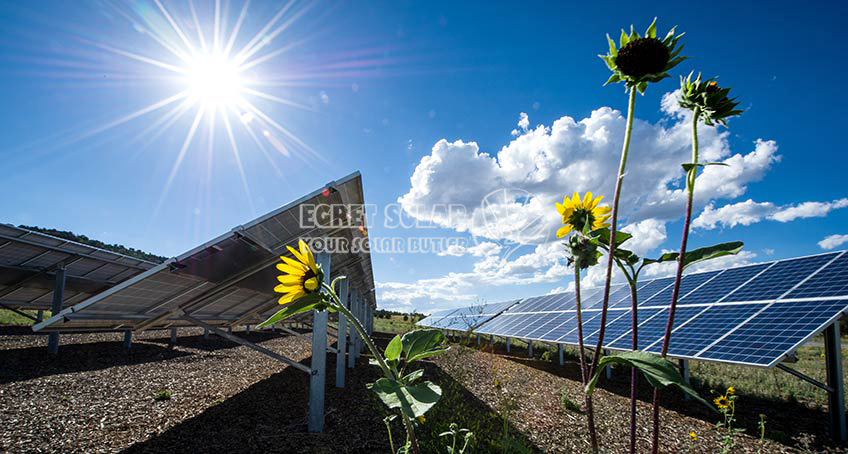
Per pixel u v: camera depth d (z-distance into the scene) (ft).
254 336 58.03
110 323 18.88
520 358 42.01
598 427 17.71
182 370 28.09
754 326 20.92
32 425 15.31
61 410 17.28
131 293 15.25
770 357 17.72
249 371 29.43
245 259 16.37
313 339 16.84
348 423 17.24
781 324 19.71
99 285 40.01
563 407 20.79
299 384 25.35
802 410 21.84
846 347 45.65
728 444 14.37
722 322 23.02
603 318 4.23
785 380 28.81
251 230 14.71
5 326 41.86
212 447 14.25
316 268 4.91
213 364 31.37
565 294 50.47
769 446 15.97
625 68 4.23
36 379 21.94
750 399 24.30
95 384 22.08
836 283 20.81
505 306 65.77
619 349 26.02
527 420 18.10
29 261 30.19
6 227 25.52
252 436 15.49
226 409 19.04
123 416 17.12
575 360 41.55
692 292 29.81
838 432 17.06
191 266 14.20
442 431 14.80
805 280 23.02
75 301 42.70
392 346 5.00
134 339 42.06
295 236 17.85
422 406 3.75
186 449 13.99
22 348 30.76
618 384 28.48
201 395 21.47
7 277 30.35
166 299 17.58
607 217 5.29
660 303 30.81
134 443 14.30
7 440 13.79
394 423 17.11
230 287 20.13
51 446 13.62
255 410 19.12
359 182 17.44
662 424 18.57
